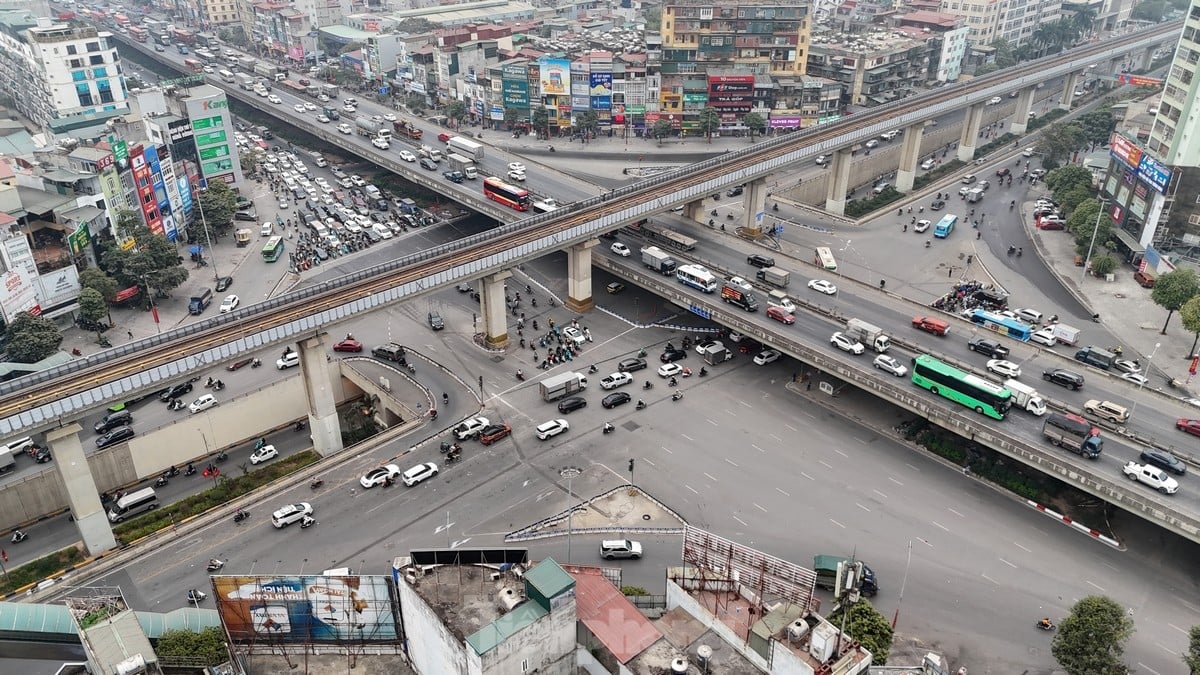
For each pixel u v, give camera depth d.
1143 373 152.62
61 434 109.62
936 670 84.62
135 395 115.56
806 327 152.00
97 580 106.94
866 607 92.50
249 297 189.38
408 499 121.38
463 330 171.25
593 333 168.88
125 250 186.62
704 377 152.38
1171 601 103.12
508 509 119.12
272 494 122.88
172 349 120.38
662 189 183.75
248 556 110.75
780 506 119.56
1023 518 117.31
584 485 124.06
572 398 142.88
